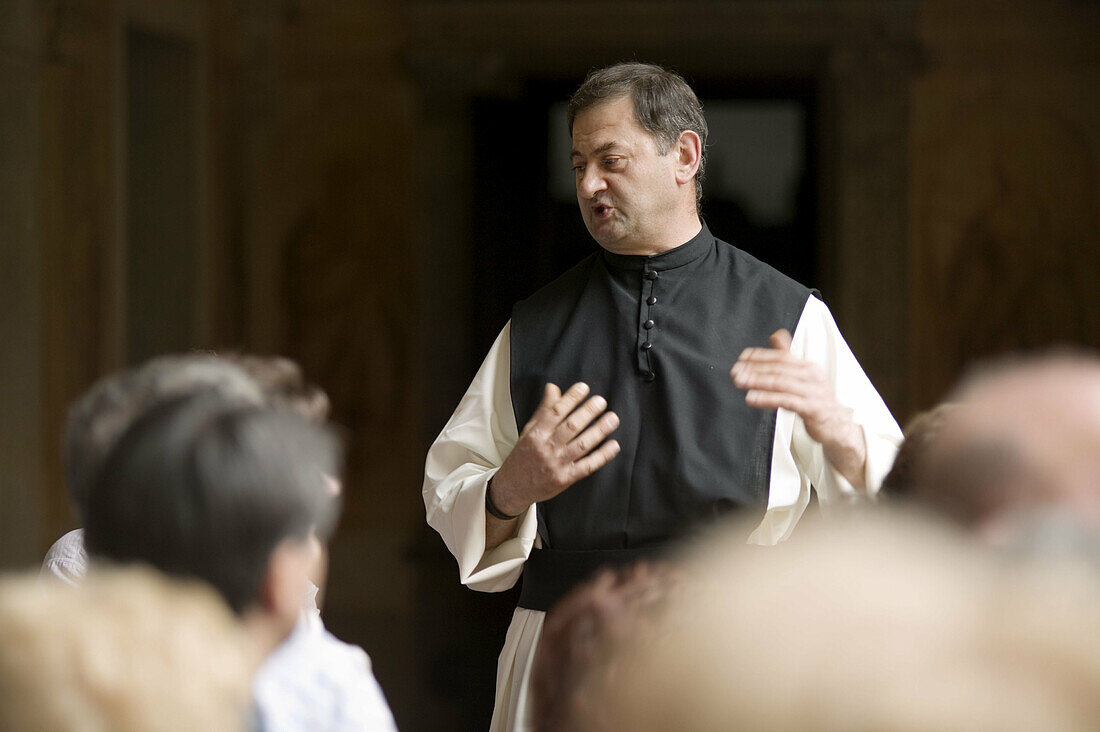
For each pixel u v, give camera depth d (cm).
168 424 198
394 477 1639
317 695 214
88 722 151
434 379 1612
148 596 166
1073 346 1538
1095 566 108
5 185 1081
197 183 1468
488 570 403
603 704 132
